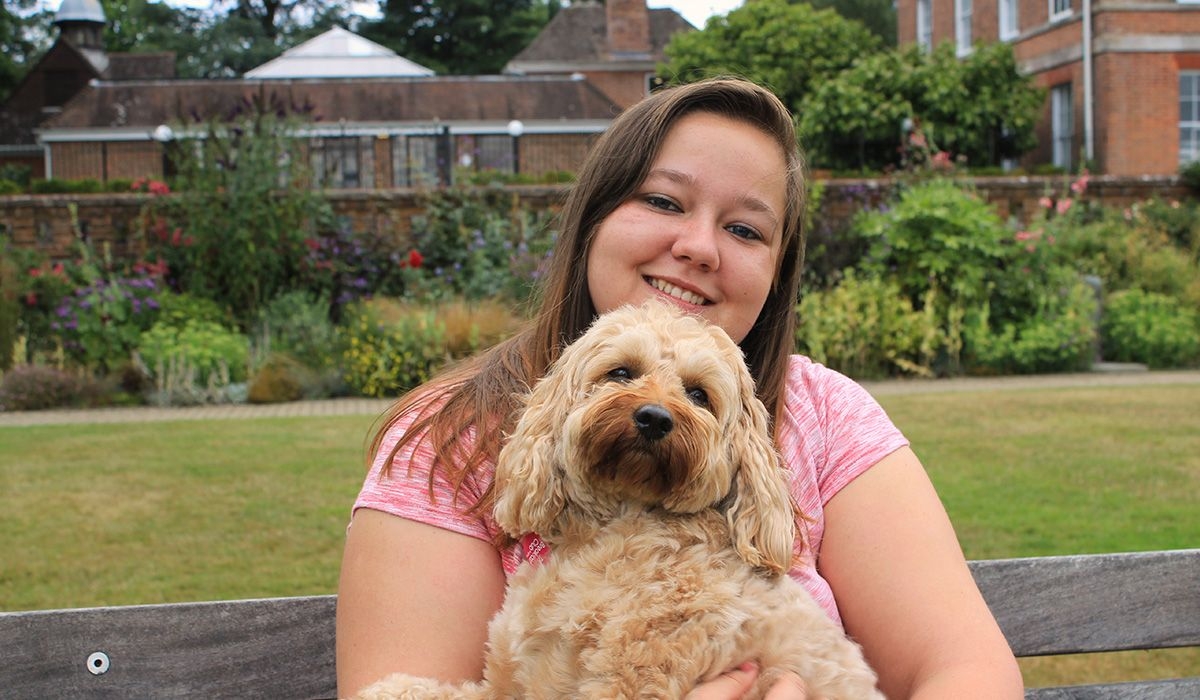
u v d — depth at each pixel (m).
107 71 44.06
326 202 15.69
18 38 53.66
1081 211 17.61
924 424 9.79
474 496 2.43
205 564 5.88
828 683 2.14
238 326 14.28
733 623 2.12
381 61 36.44
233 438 9.50
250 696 2.74
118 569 5.80
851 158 22.66
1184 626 3.02
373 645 2.28
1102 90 22.89
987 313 14.38
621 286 2.61
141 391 12.80
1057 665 4.75
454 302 14.16
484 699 2.19
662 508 2.36
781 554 2.27
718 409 2.33
